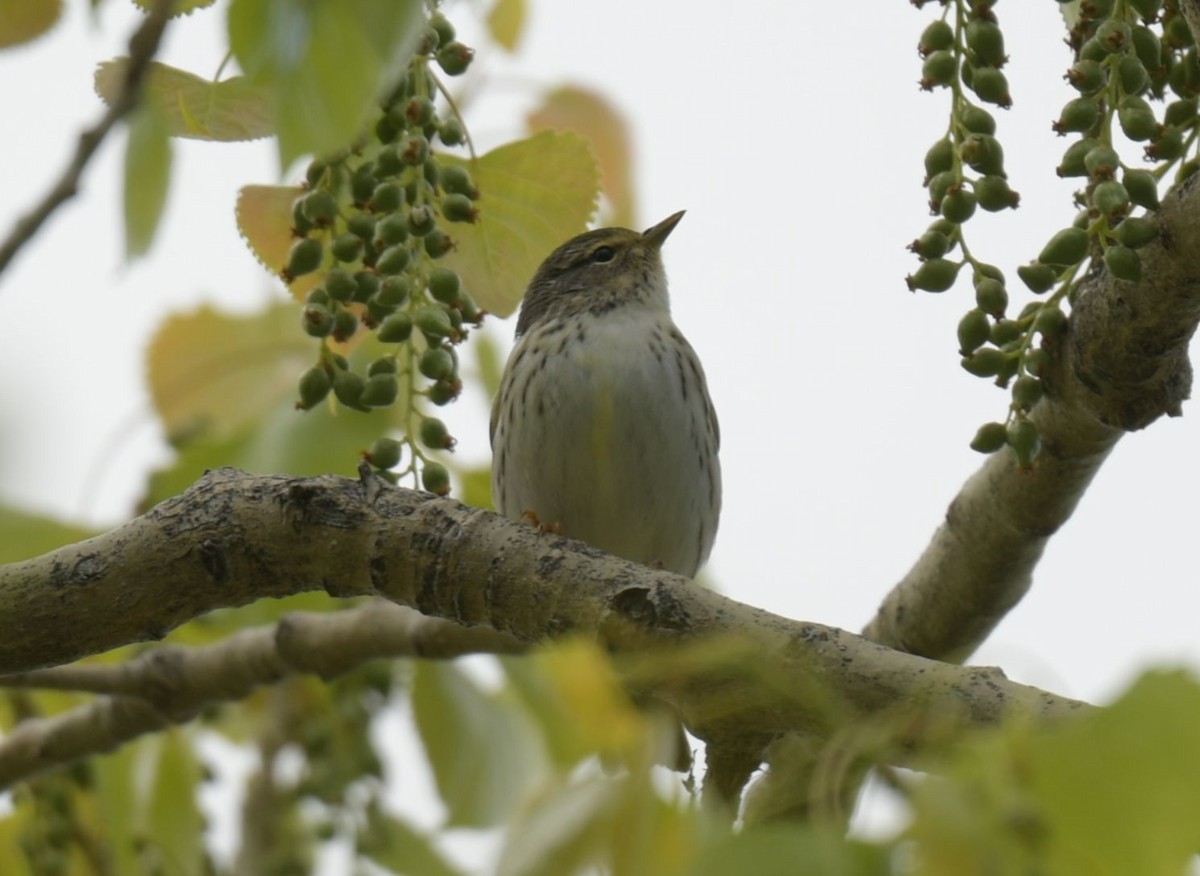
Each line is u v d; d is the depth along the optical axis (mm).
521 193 8586
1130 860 3395
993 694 6148
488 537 7602
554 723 10984
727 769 5199
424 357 7586
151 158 4973
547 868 4328
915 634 10922
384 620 10109
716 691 4539
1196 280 7988
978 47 6980
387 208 7410
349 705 11852
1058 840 3428
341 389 7703
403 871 11742
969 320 7430
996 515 10164
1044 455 9625
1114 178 6969
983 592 10547
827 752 4160
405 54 4777
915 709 4297
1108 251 7070
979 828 3420
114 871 11391
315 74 4484
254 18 4547
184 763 11617
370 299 7582
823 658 6523
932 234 7301
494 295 8742
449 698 11469
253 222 8758
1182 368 8773
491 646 9891
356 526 7750
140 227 5012
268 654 10242
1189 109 7727
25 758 10695
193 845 11547
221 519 7836
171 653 10391
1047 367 9047
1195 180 7785
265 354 12500
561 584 7367
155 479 11148
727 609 6977
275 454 10867
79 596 7785
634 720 4523
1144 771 3406
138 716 10414
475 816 11383
